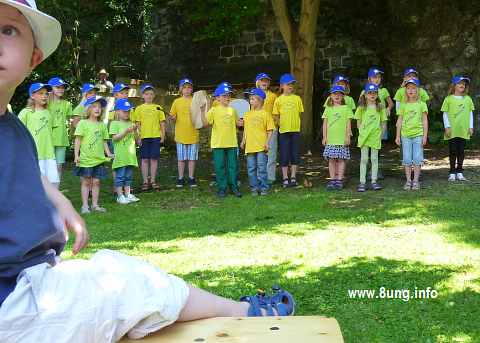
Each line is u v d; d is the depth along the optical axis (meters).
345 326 3.52
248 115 8.90
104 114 10.62
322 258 5.07
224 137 8.80
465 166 10.88
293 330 1.70
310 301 3.98
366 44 15.84
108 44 17.70
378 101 8.97
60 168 8.95
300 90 13.09
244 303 1.96
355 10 15.62
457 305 3.80
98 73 16.78
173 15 17.50
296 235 6.03
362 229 6.19
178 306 1.70
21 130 1.65
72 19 16.66
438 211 6.93
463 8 14.68
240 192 9.23
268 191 9.14
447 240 5.55
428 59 15.18
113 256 1.70
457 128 9.17
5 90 1.52
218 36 15.53
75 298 1.53
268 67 16.14
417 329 3.44
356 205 7.60
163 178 11.07
